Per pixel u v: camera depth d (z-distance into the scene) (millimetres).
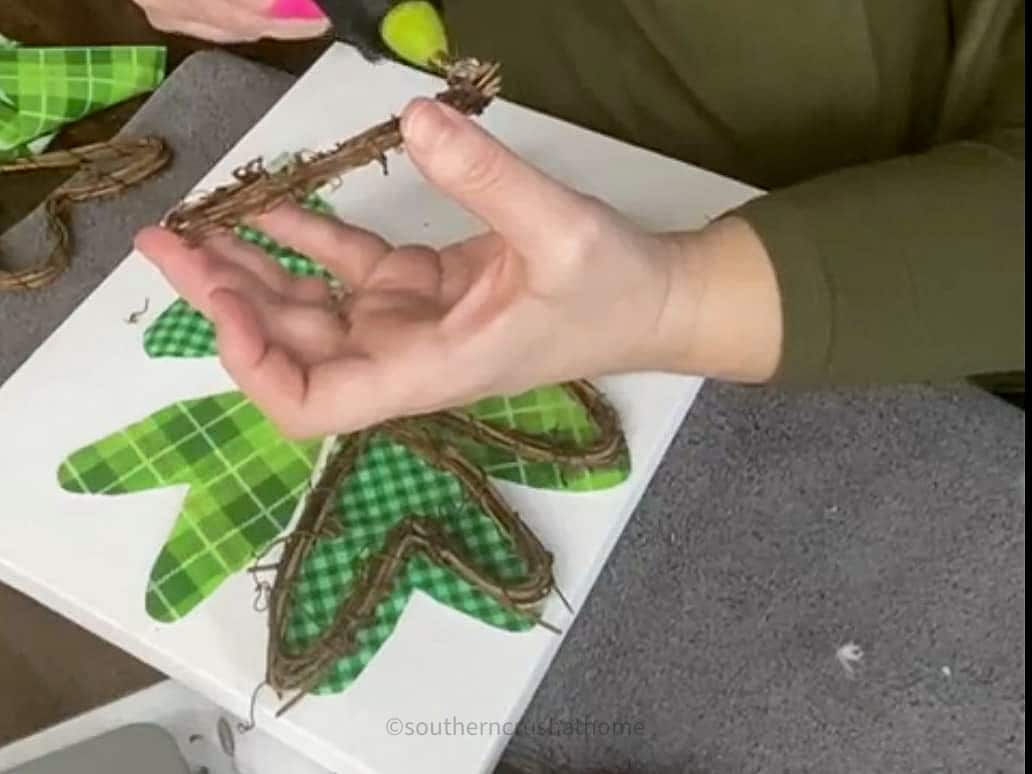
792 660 512
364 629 492
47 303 616
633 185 606
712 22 617
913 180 494
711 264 476
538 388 521
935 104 611
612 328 461
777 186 643
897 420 562
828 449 557
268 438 543
